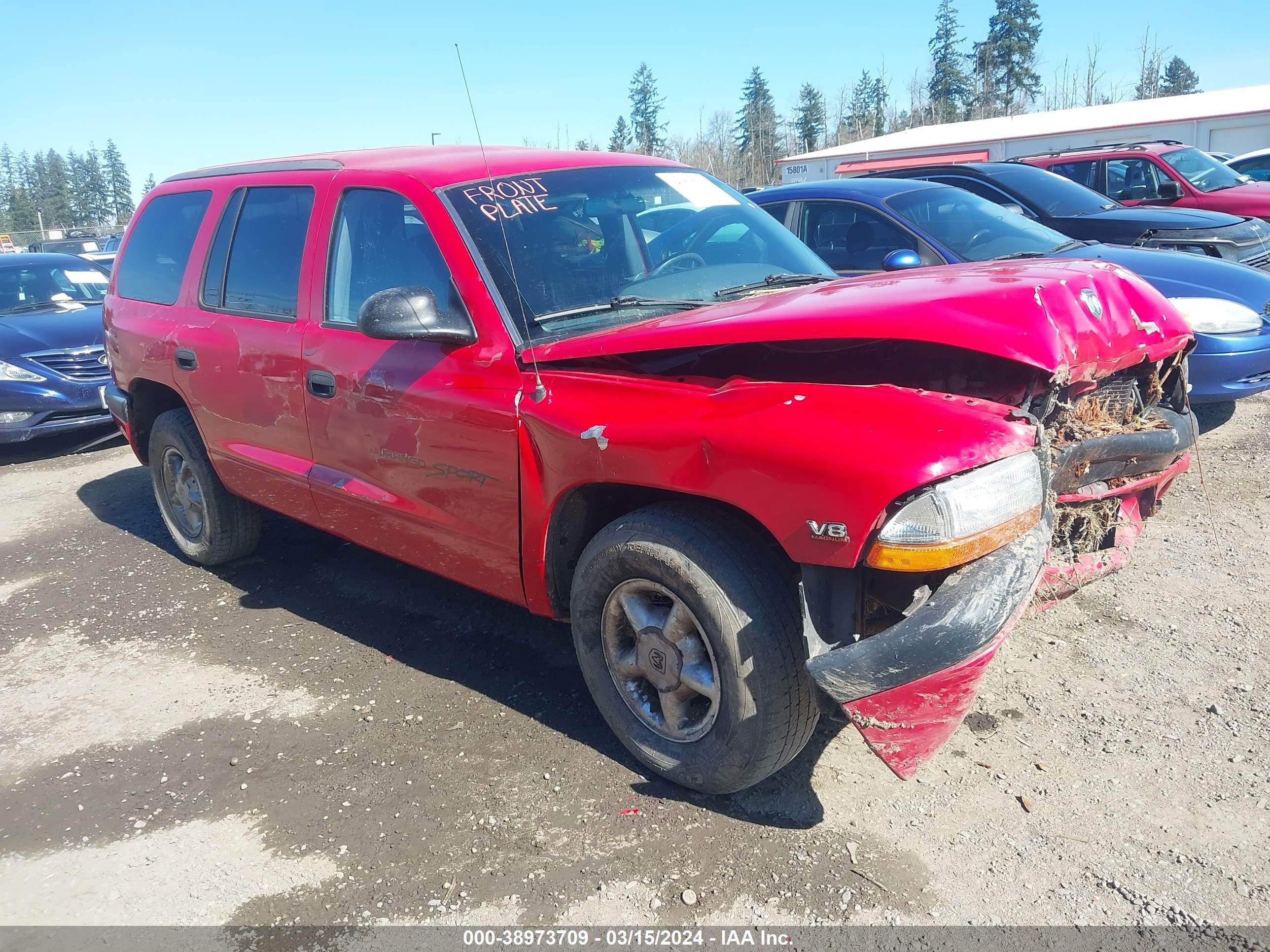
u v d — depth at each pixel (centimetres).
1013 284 274
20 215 10312
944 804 274
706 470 248
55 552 553
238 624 433
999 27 6669
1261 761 284
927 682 227
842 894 242
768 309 277
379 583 470
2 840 289
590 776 299
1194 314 572
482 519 317
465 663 381
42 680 391
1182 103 2747
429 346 326
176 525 513
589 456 275
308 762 318
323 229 376
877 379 281
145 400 512
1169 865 245
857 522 222
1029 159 1177
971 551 223
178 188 488
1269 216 958
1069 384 273
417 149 398
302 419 381
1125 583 408
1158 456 295
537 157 375
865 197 636
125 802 303
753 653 251
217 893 258
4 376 763
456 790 296
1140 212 809
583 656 305
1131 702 319
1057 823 263
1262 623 366
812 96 7062
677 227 370
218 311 431
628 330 287
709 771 271
